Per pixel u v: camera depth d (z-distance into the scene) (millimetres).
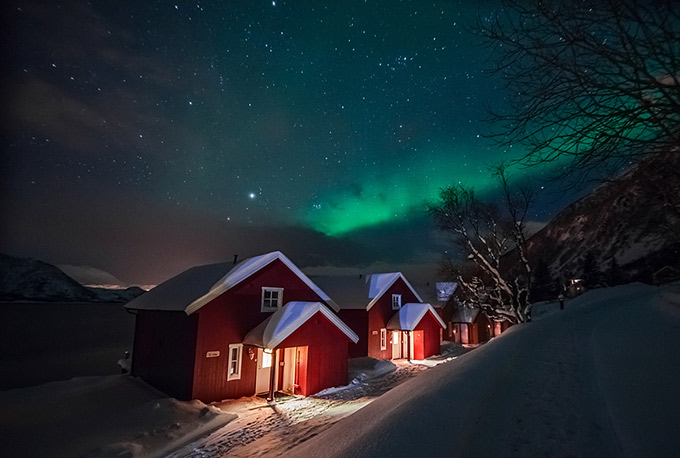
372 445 4328
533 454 4137
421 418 4973
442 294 41281
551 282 49375
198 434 11531
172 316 16516
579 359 8609
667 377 5922
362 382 19016
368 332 26672
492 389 6426
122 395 15383
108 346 46875
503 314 26781
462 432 4602
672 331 9695
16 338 55969
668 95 2795
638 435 4141
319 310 17031
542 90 3346
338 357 17859
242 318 16703
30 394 15508
